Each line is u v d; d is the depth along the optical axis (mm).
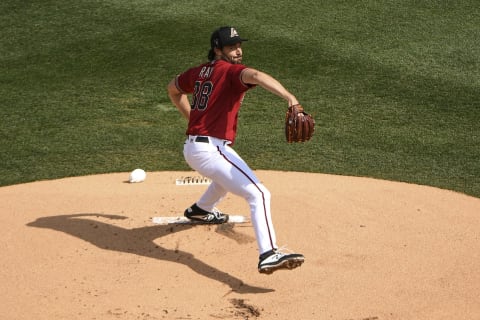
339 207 25953
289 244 22766
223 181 20156
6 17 52969
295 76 43781
